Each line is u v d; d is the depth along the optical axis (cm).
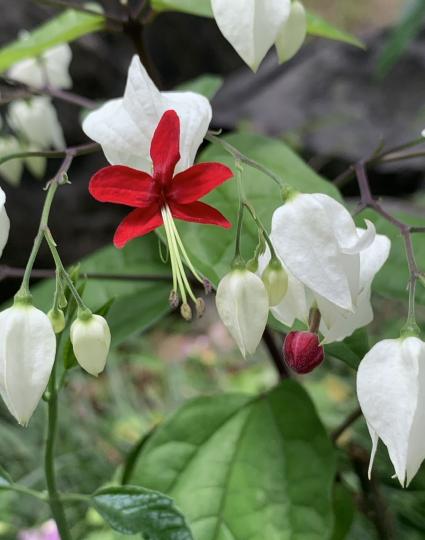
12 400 33
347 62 97
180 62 102
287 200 33
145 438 42
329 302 34
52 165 89
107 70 93
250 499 39
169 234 34
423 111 90
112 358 73
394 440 33
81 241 90
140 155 34
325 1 160
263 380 73
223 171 33
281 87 98
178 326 89
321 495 39
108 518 35
